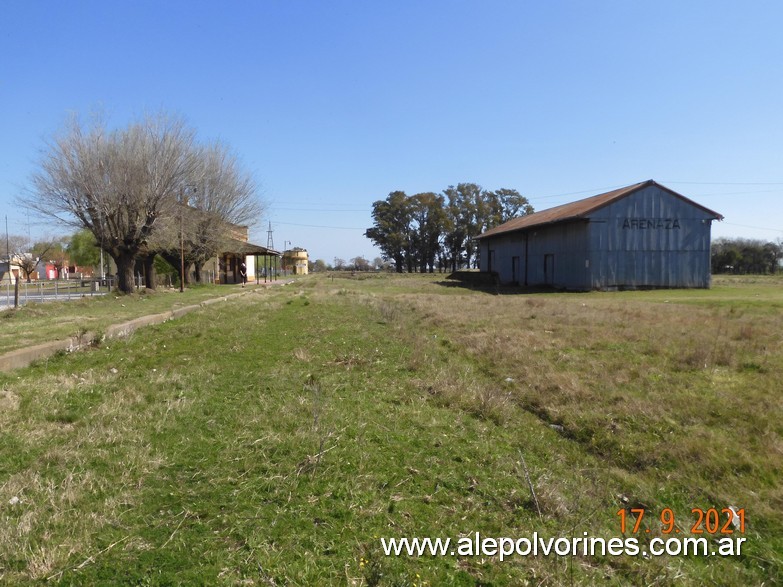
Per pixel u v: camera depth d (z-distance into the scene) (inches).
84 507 125.6
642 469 164.6
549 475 155.0
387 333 431.5
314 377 263.3
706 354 299.3
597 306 659.4
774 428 187.2
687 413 205.3
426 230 2915.8
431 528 123.3
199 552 109.1
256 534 115.8
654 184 1138.7
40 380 250.7
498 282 1699.1
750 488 147.8
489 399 225.5
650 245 1143.0
